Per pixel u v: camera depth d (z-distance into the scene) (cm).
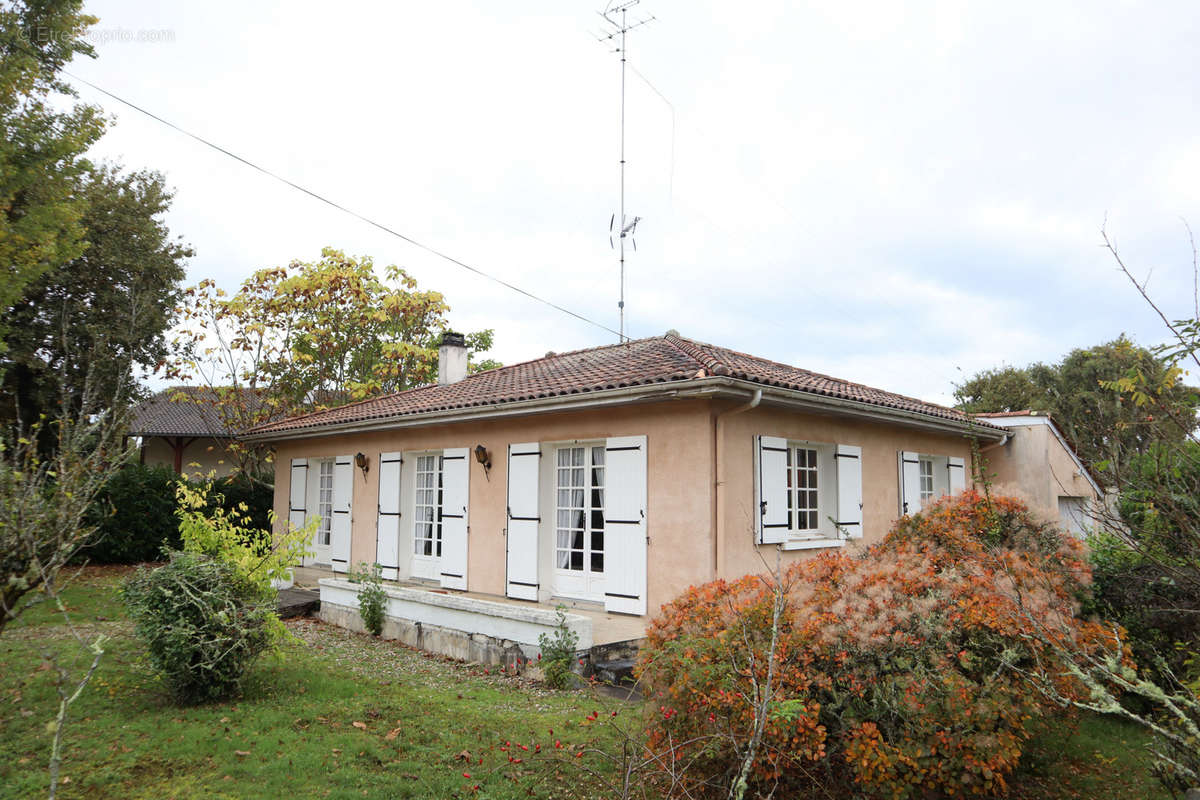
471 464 1009
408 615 865
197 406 1947
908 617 390
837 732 387
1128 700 572
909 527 598
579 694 638
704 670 392
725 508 751
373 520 1179
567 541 909
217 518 704
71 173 1113
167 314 1647
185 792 414
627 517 810
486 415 927
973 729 373
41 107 1071
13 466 452
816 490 945
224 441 2308
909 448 1086
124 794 412
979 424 1065
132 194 1633
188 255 1738
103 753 468
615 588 814
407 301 2081
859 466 966
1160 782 393
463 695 630
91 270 1501
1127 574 546
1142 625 550
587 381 869
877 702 376
